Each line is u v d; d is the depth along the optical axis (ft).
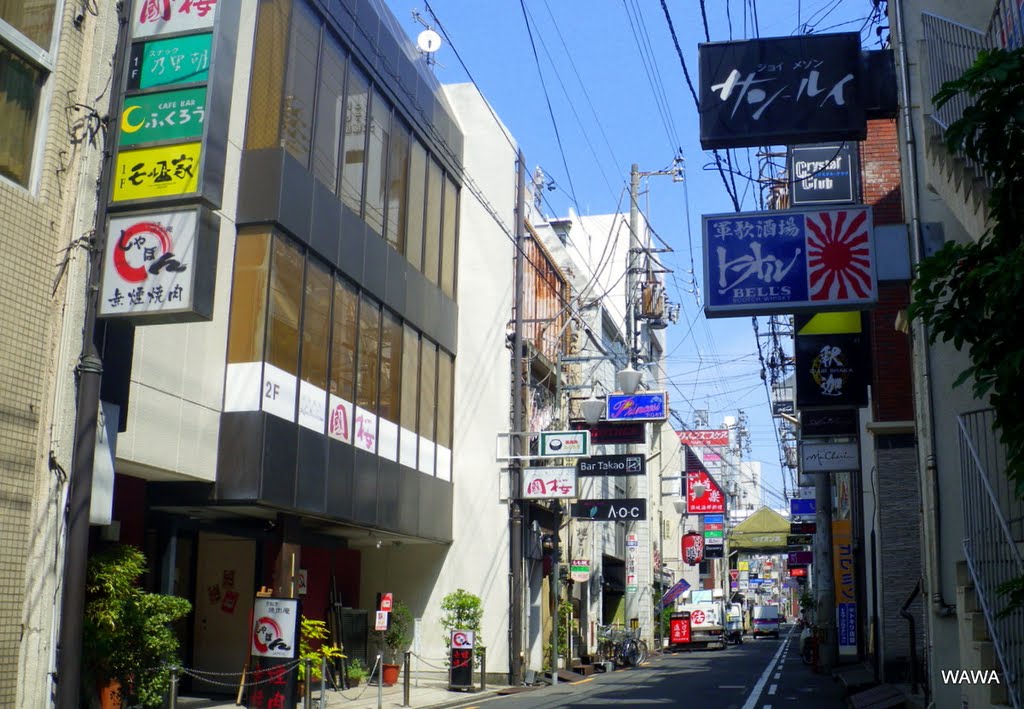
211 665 66.90
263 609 55.67
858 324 71.10
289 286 58.65
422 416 81.25
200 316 38.27
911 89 45.62
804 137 41.50
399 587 88.58
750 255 42.01
